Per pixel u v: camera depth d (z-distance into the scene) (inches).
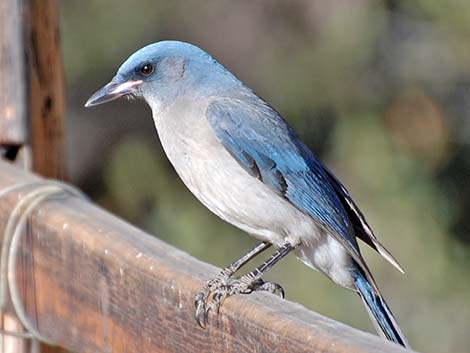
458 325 725.3
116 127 835.4
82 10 794.8
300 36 775.1
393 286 724.0
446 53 764.6
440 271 724.7
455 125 762.2
